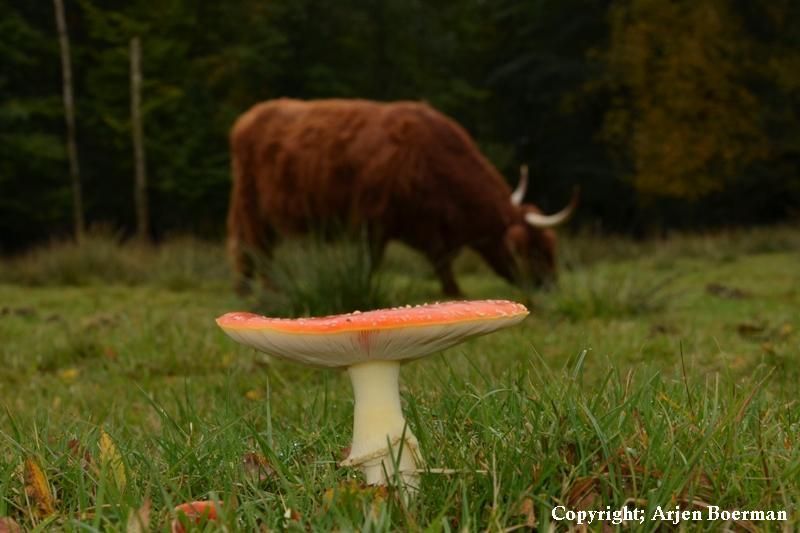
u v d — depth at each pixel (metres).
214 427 2.81
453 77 20.62
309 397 3.40
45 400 4.25
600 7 18.78
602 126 18.62
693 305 6.43
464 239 7.02
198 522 1.99
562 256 9.11
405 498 2.04
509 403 2.51
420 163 6.80
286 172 7.06
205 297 7.84
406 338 1.86
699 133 15.59
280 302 5.80
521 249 6.97
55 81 17.06
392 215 6.82
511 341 4.85
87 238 9.95
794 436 2.44
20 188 16.14
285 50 18.50
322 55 19.28
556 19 19.20
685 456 2.17
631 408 2.37
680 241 11.81
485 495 2.02
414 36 19.64
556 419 2.26
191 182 16.66
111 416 3.57
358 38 19.36
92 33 16.52
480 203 6.96
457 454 2.24
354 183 6.82
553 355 4.64
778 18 16.16
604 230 18.89
